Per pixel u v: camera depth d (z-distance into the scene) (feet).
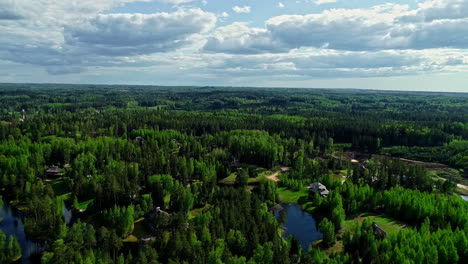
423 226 313.12
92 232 299.17
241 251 289.33
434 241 285.64
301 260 277.64
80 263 243.81
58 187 465.47
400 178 499.10
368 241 294.05
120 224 333.42
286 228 374.22
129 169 460.96
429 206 363.76
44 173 498.28
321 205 412.98
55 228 321.52
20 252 306.55
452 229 340.18
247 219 329.52
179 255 272.51
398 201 391.04
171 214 374.22
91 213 383.65
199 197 417.49
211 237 294.66
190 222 333.21
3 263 292.61
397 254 263.70
